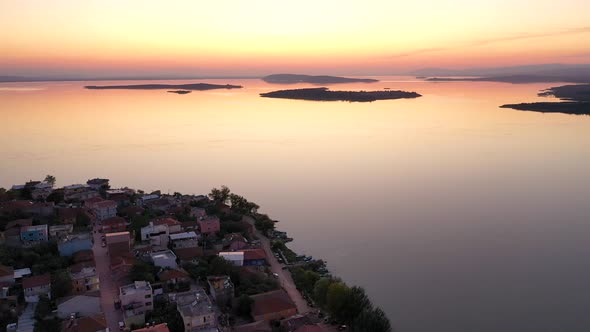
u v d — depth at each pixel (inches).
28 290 6368.1
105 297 6673.2
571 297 7465.6
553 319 6865.2
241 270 7573.8
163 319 5935.0
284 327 6058.1
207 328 5915.4
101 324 5654.5
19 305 6304.1
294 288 7564.0
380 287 7770.7
